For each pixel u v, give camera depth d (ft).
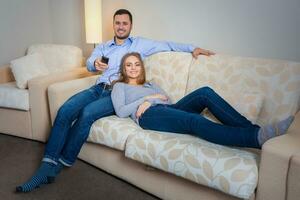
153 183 5.82
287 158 4.05
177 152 5.08
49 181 6.35
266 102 6.03
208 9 8.14
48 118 8.15
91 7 9.43
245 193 4.40
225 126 5.35
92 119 6.50
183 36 8.84
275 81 6.05
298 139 4.47
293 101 5.80
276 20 7.11
